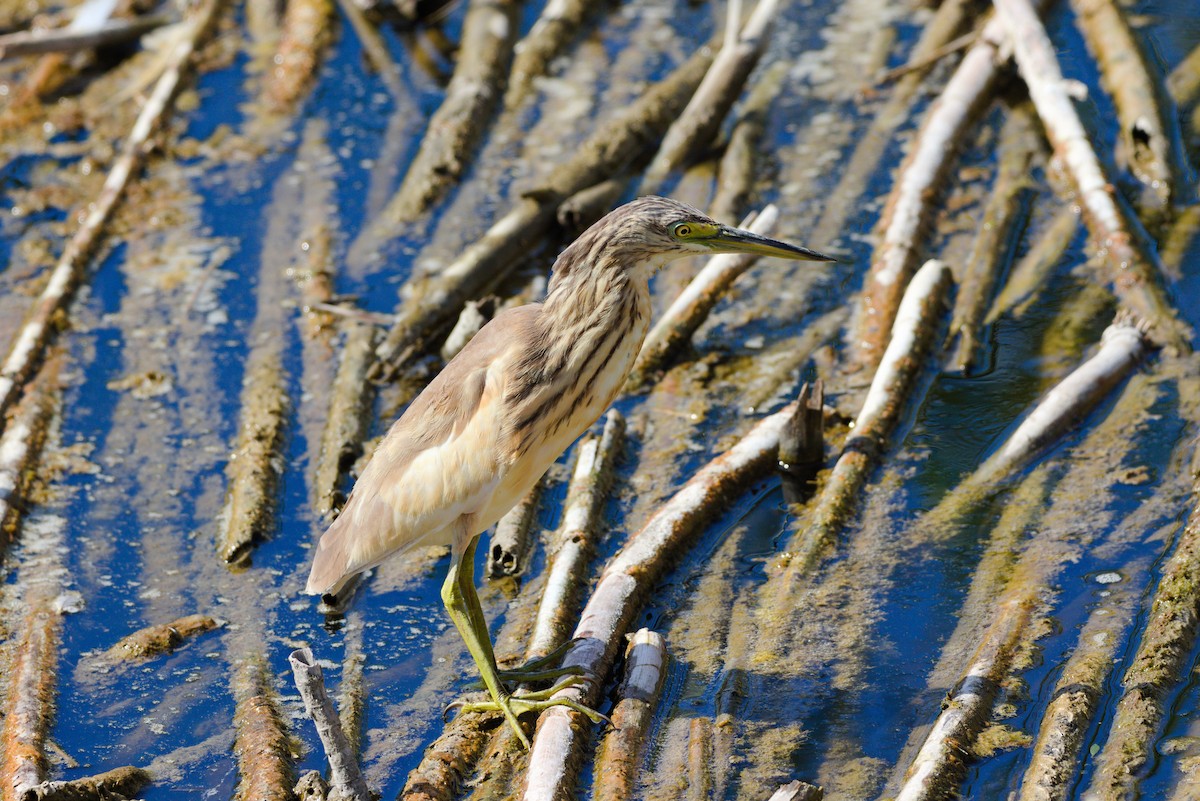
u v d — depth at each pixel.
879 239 14.35
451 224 15.23
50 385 12.71
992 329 12.75
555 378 8.68
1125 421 11.20
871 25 18.84
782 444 11.12
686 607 9.73
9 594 10.32
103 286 14.34
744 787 8.07
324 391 12.60
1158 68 16.27
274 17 19.95
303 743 8.84
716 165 16.06
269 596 10.30
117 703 9.26
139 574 10.57
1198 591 9.04
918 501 10.62
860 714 8.63
